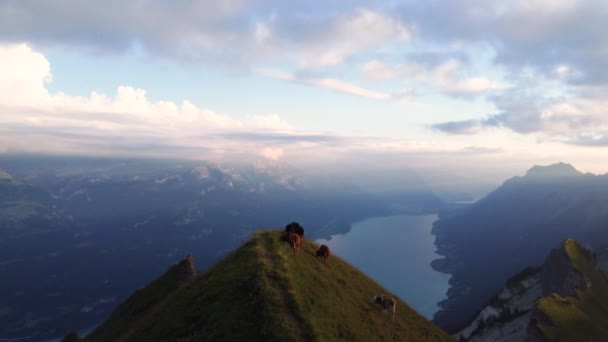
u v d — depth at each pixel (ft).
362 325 105.50
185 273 204.03
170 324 96.32
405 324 128.36
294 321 88.43
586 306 363.97
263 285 97.50
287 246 130.93
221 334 85.46
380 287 157.48
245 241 133.90
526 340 328.08
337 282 127.03
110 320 200.13
